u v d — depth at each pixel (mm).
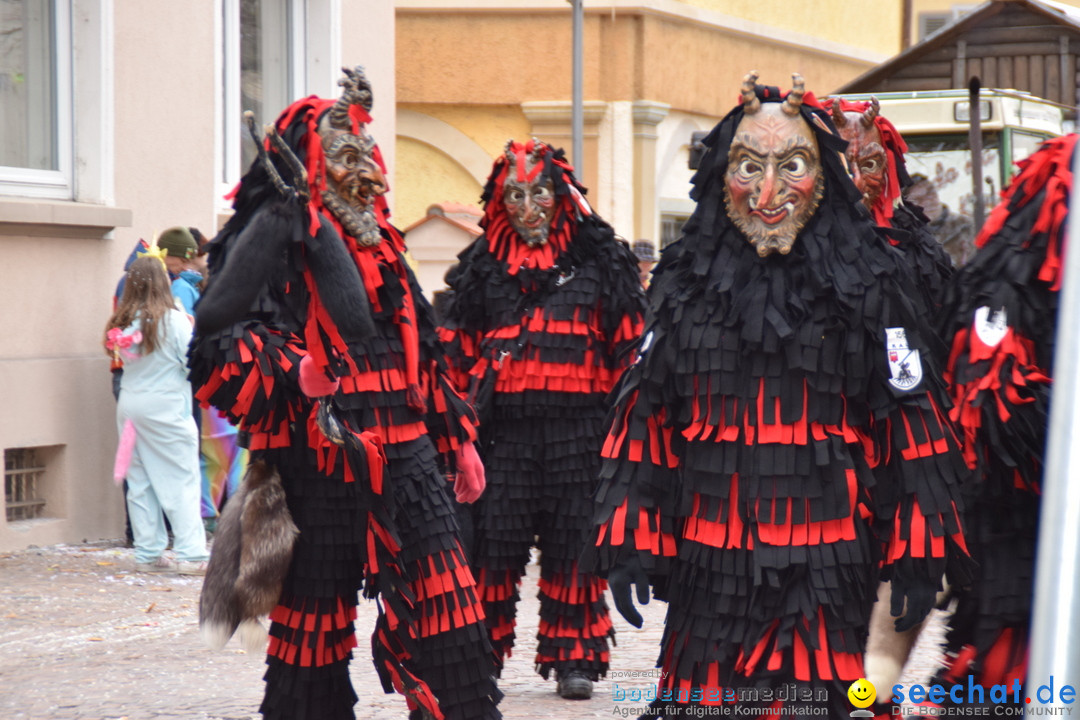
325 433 4688
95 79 11633
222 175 13523
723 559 4250
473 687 5043
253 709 6488
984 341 4289
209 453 11539
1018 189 4426
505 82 22703
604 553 4340
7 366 10727
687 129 23719
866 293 4230
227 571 4766
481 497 7320
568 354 7320
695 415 4305
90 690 6859
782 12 25969
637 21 22172
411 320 5117
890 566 4168
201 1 12797
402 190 23562
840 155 4301
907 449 4156
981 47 15625
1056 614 2029
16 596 9203
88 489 11477
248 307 4602
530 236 7426
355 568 5008
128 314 10070
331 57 14656
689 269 4402
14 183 11094
